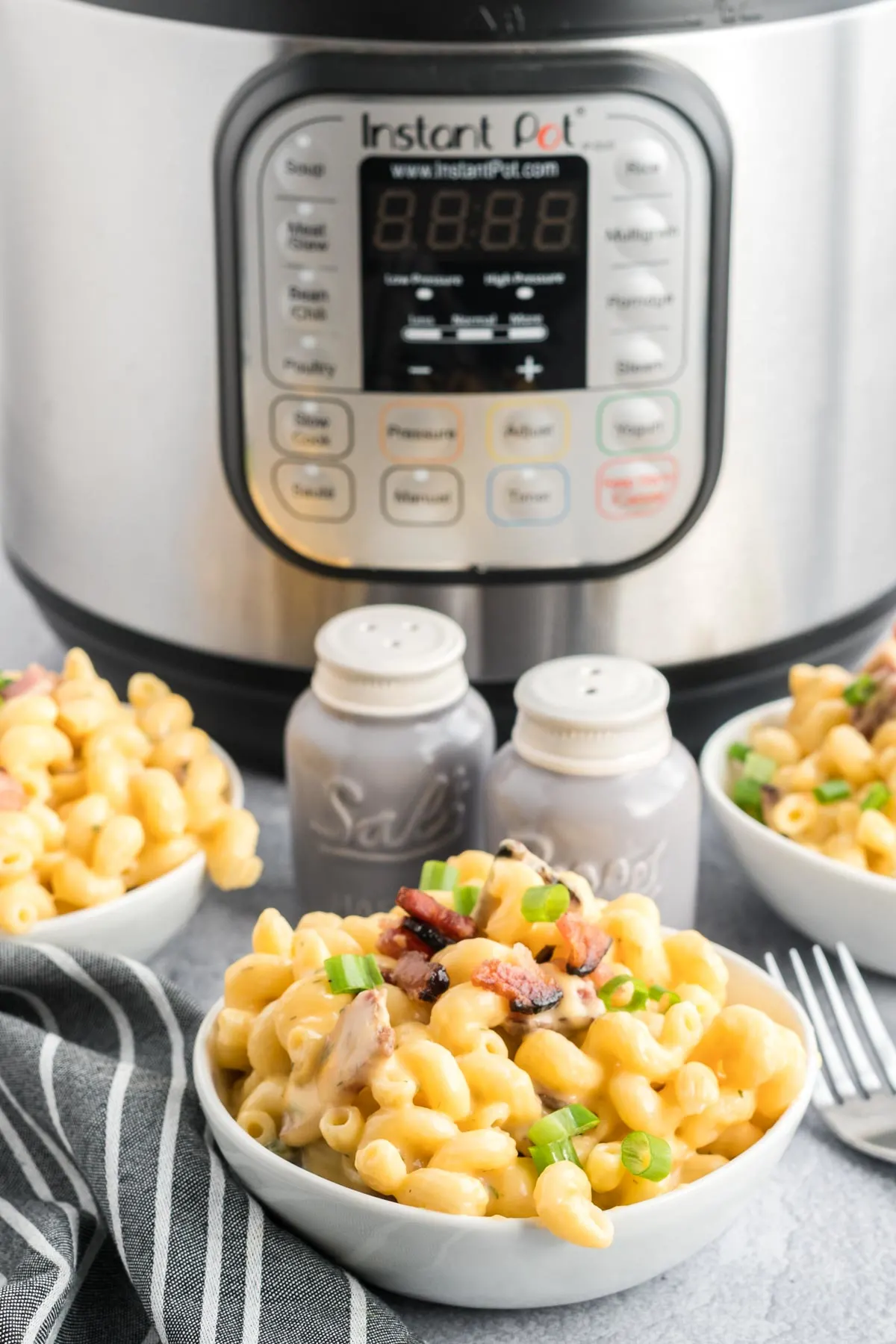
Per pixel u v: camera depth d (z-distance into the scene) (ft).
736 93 2.94
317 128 2.90
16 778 2.89
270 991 2.42
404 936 2.42
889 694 3.00
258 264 3.02
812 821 2.95
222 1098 2.37
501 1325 2.30
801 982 2.84
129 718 3.10
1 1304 2.18
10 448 3.60
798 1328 2.29
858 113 3.07
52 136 3.14
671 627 3.28
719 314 3.07
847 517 3.39
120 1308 2.35
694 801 2.92
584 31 2.84
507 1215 2.17
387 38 2.83
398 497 3.12
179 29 2.92
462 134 2.88
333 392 3.06
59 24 3.04
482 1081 2.21
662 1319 2.31
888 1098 2.65
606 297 3.00
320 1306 2.19
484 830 3.12
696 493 3.18
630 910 2.47
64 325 3.28
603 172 2.92
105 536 3.39
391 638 3.06
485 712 3.13
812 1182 2.55
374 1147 2.11
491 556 3.16
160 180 3.04
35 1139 2.55
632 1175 2.19
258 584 3.27
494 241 2.95
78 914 2.77
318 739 3.03
